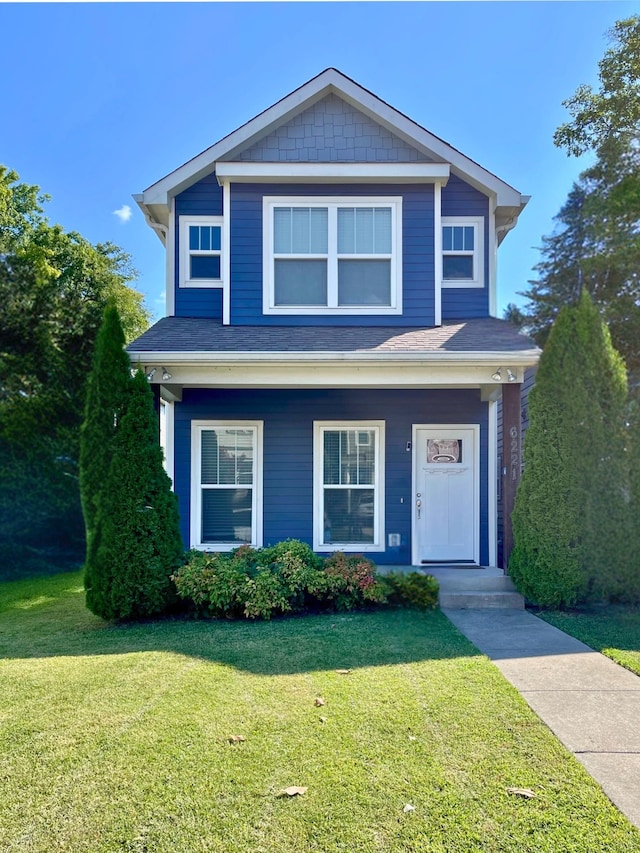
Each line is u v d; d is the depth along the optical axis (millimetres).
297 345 6926
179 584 5980
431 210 8273
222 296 8469
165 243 9336
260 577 6090
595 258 14891
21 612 7133
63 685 4020
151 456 6176
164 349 6676
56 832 2334
